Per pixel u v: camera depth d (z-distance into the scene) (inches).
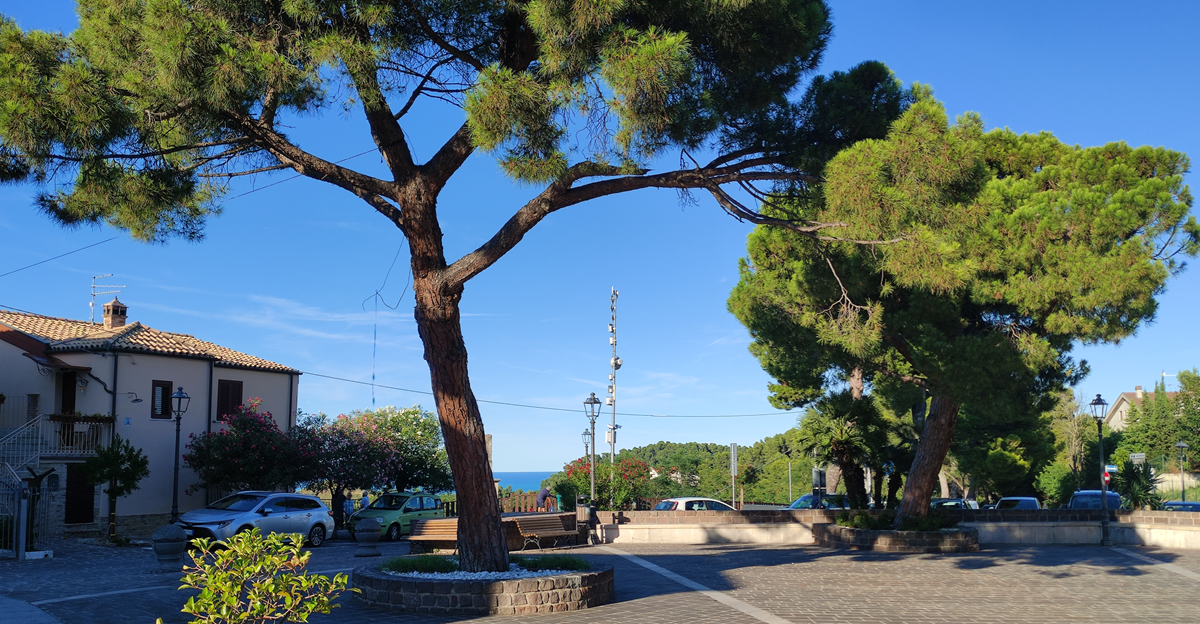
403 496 1075.9
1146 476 1286.9
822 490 1006.4
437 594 407.8
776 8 433.4
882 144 441.4
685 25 427.5
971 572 600.7
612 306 1411.2
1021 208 607.8
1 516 727.1
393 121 454.0
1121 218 577.0
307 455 1090.7
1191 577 579.2
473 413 456.1
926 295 647.8
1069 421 2032.5
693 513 917.8
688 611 418.6
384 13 402.6
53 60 394.9
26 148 374.9
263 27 411.2
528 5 395.5
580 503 1068.5
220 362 1139.9
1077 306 598.2
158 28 374.9
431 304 450.3
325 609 252.2
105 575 561.0
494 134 390.0
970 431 1386.6
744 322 759.1
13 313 1147.9
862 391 1143.6
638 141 426.3
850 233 454.6
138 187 460.4
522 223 450.9
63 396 1029.2
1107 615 421.7
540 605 411.2
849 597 475.2
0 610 402.3
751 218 478.0
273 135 448.8
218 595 240.4
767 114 501.0
